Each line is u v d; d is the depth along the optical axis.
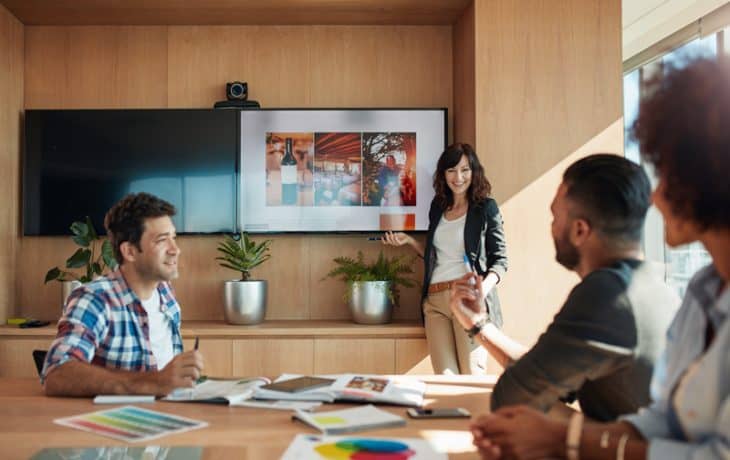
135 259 1.88
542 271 3.62
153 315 1.97
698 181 0.80
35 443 1.19
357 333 3.65
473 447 1.16
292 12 3.88
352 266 3.86
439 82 4.12
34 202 3.95
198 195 3.98
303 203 4.00
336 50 4.11
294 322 3.89
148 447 1.17
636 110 0.88
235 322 3.74
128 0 3.68
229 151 4.00
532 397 1.23
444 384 1.73
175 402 1.53
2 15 3.75
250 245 3.81
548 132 3.65
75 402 1.54
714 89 0.78
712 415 0.85
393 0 3.70
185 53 4.09
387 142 4.00
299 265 4.06
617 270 1.21
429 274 3.42
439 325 3.35
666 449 0.85
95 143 3.97
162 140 3.99
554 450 0.95
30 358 3.62
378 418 1.33
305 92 4.09
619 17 3.67
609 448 0.91
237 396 1.51
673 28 4.21
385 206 4.00
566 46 3.66
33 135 3.96
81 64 4.07
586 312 1.18
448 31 4.13
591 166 1.25
